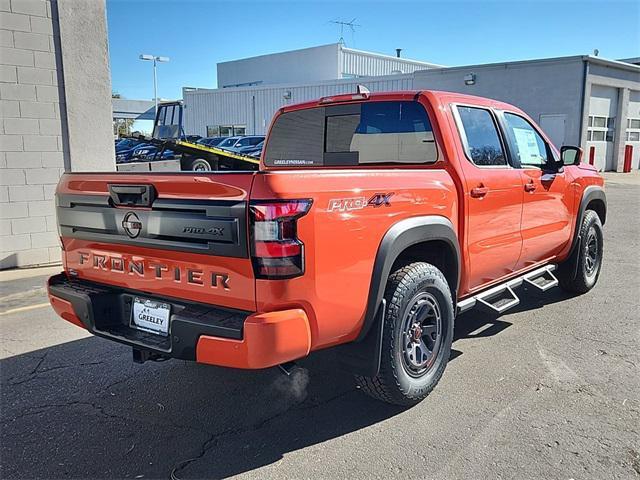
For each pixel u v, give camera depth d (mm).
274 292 2717
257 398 3795
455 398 3703
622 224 11258
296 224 2736
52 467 2994
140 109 51750
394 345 3336
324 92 30625
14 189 7715
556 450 3068
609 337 4820
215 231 2783
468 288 4215
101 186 3336
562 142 22344
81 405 3711
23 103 7684
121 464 3020
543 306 5777
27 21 7625
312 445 3182
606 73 23344
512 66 22922
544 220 5070
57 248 8172
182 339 2902
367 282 3141
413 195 3449
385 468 2936
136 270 3281
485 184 4148
